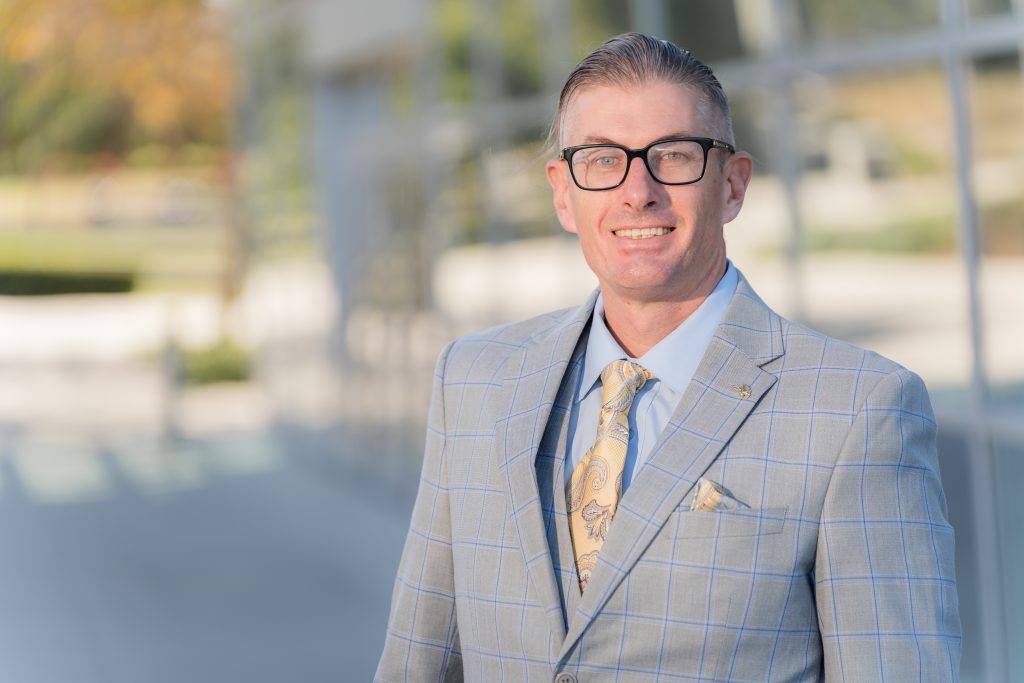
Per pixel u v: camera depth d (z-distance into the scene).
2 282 29.39
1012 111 4.14
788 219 5.17
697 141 1.88
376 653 6.30
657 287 1.92
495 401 2.12
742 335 1.97
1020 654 4.33
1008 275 4.23
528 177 7.13
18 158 25.73
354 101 10.40
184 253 36.50
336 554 8.41
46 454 12.37
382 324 9.87
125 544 8.78
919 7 4.46
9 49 16.39
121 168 26.52
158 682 5.93
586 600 1.88
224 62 16.77
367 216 10.06
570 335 2.10
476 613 2.04
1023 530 4.26
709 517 1.84
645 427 1.98
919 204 4.52
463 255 8.19
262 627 6.79
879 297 4.73
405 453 9.51
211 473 11.34
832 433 1.83
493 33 7.51
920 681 1.76
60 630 6.82
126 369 18.44
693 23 5.62
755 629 1.82
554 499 1.99
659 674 1.85
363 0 9.45
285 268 12.23
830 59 4.85
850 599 1.80
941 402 4.53
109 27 16.45
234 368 16.81
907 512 1.82
